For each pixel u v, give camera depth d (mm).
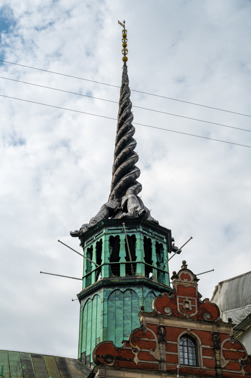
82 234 37750
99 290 34094
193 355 28000
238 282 37156
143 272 34250
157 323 28203
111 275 34562
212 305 29688
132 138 40500
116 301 33344
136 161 39500
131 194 37844
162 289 34625
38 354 32125
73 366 31656
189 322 28719
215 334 28656
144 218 36188
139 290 33531
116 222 36312
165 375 26656
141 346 27281
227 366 27938
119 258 36938
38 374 29359
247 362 28266
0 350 31641
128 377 26094
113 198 38781
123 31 47688
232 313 36688
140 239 35594
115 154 40281
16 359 30781
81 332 34062
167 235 37562
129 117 41281
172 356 27422
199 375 27141
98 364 26203
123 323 32438
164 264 35938
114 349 26875
